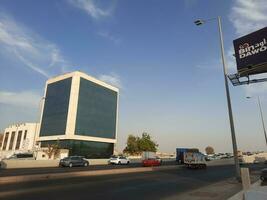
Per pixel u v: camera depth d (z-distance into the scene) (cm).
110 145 8781
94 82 8444
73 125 7550
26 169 3334
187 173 3106
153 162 4528
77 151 7550
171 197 1352
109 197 1295
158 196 1376
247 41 2208
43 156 5781
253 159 7944
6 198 1179
